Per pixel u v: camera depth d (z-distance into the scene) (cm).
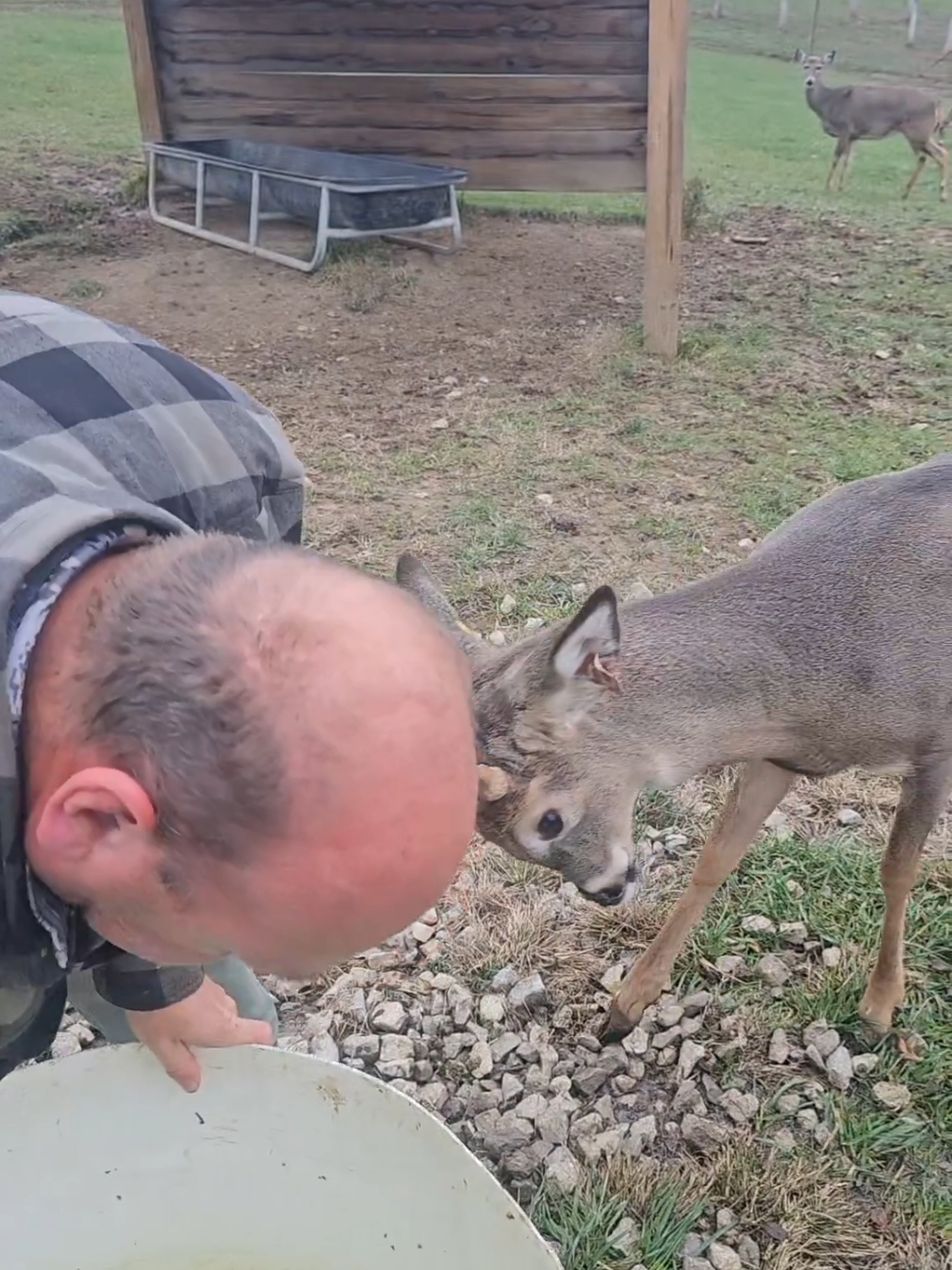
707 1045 167
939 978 178
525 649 145
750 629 150
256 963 66
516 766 143
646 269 380
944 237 539
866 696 151
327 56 497
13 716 64
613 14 461
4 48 885
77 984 124
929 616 150
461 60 482
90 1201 117
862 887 191
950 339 405
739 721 151
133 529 72
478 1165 104
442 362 387
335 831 59
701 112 857
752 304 441
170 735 58
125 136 647
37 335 93
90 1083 111
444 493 305
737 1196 149
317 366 385
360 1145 112
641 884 185
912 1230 146
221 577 63
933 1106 160
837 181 662
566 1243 144
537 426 341
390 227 466
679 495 302
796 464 318
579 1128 158
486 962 179
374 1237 116
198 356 391
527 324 419
